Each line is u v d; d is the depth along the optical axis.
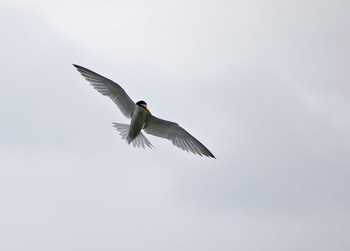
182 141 15.17
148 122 15.30
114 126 15.66
